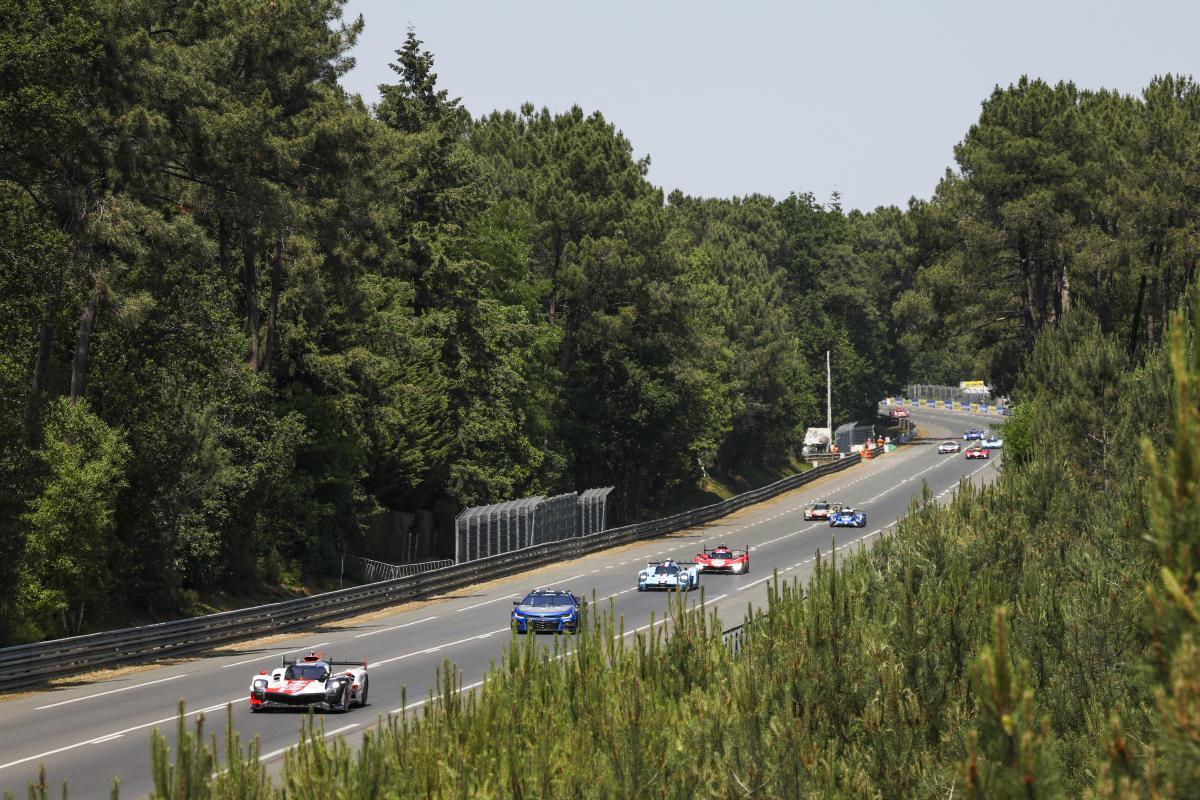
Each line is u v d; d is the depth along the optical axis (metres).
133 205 161.38
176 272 183.88
